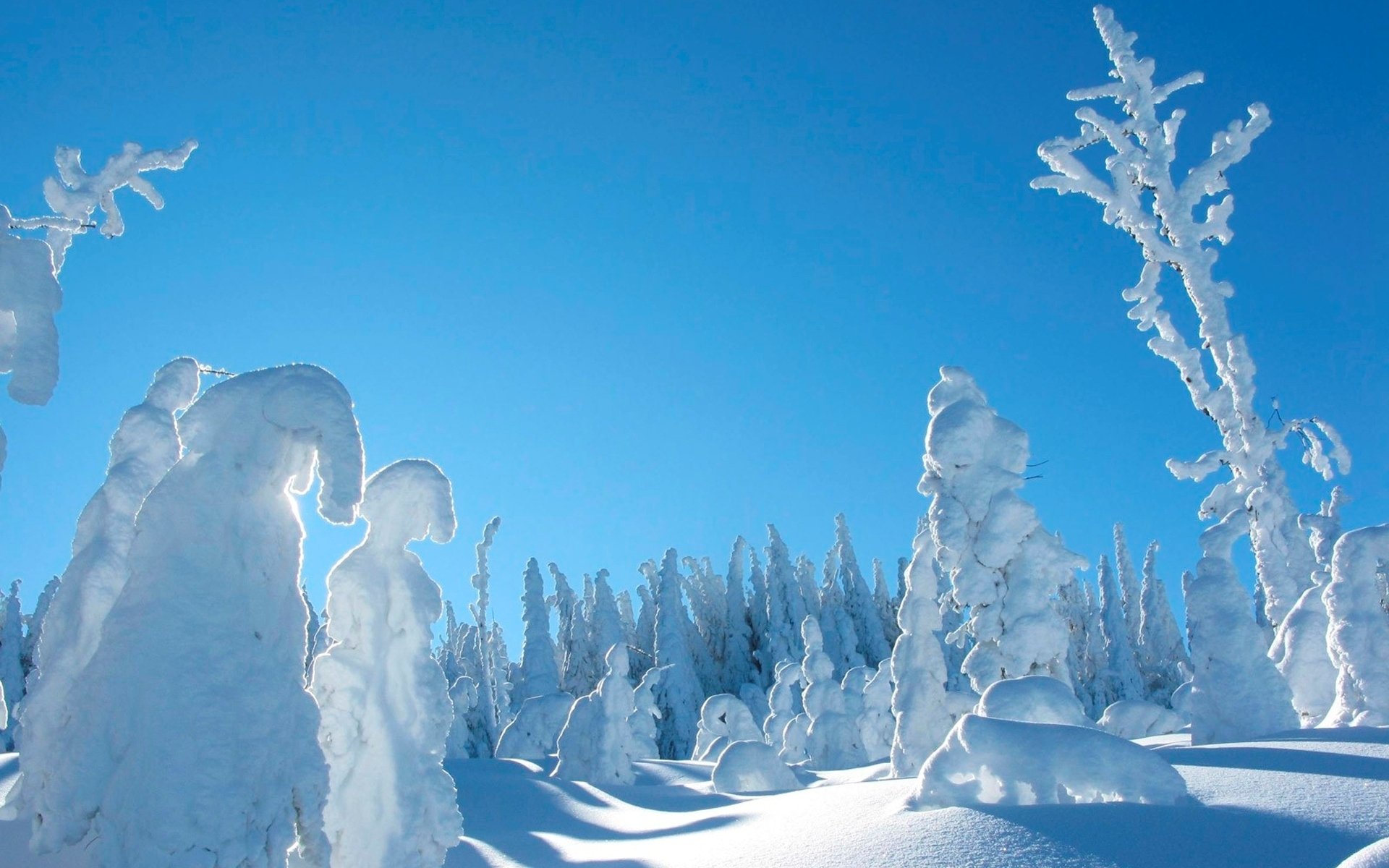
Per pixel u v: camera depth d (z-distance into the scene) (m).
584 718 24.36
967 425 15.16
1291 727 12.73
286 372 7.48
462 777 19.77
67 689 7.95
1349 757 9.26
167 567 6.88
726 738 30.52
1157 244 19.28
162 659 6.65
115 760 6.65
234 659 6.82
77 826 6.57
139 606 6.84
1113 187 19.53
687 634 59.06
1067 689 11.75
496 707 40.88
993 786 9.38
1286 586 17.88
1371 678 13.23
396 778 8.77
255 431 7.26
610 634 49.28
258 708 6.84
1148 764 8.72
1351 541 13.86
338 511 7.14
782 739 30.58
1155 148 19.66
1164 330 19.06
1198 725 13.38
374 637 9.00
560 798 18.16
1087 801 8.85
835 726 27.05
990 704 11.72
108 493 8.74
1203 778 9.38
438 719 9.13
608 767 23.11
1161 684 46.72
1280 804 7.91
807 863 8.52
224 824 6.45
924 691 16.34
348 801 8.63
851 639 53.00
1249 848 7.05
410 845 8.70
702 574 64.06
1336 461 18.88
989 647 14.73
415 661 9.11
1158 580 50.78
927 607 16.80
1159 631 49.41
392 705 8.95
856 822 9.57
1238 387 18.64
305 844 7.08
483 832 15.23
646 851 11.91
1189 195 19.28
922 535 17.02
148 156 12.31
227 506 7.08
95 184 12.05
